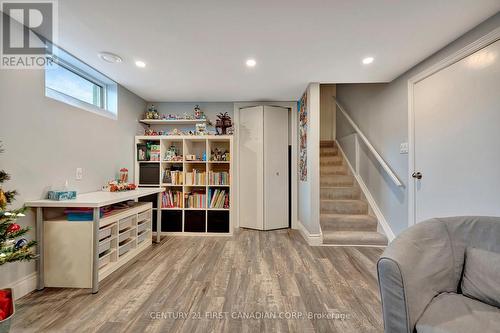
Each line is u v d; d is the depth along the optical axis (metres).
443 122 2.14
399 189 2.78
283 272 2.24
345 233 3.10
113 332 1.42
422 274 1.10
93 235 1.88
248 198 3.86
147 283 2.02
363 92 3.71
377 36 1.94
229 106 3.92
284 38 1.97
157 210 3.17
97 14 1.67
